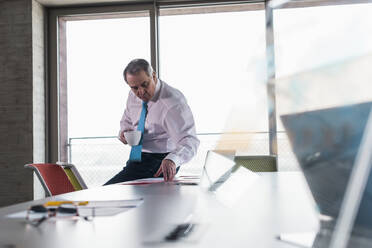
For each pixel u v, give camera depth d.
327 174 0.22
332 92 0.20
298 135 0.24
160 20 4.26
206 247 0.36
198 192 1.07
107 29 5.52
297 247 0.34
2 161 4.00
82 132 4.66
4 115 4.03
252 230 0.45
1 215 0.64
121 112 5.00
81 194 1.07
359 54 0.18
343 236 0.20
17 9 4.05
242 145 0.39
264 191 0.96
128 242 0.41
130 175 2.33
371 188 0.20
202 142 4.66
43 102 4.20
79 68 4.66
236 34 4.55
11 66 4.04
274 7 0.25
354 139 0.18
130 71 2.23
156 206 0.74
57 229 0.50
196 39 5.54
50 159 4.21
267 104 0.27
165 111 2.31
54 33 4.29
